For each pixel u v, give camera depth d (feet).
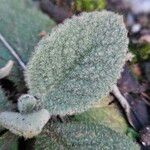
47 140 0.31
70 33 0.31
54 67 0.31
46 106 0.31
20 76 0.35
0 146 0.30
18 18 0.39
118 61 0.30
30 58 0.32
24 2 0.41
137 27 0.46
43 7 0.44
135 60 0.42
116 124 0.35
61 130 0.31
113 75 0.30
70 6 0.44
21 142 0.32
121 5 0.48
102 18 0.31
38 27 0.39
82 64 0.31
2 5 0.39
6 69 0.33
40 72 0.31
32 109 0.29
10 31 0.38
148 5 0.50
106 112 0.35
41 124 0.27
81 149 0.30
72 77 0.31
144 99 0.39
